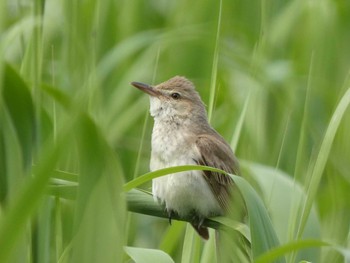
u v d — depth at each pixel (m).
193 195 10.48
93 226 6.55
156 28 15.60
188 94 11.89
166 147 11.24
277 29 14.70
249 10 15.41
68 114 6.96
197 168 7.91
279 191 9.98
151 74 14.64
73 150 8.80
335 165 12.78
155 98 11.87
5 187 7.30
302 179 12.38
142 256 7.55
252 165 10.99
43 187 5.67
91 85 10.61
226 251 8.98
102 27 14.43
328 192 12.91
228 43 15.08
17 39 13.30
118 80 14.02
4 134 7.35
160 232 12.98
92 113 10.63
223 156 11.03
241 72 14.14
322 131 13.62
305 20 14.90
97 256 6.56
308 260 9.42
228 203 10.67
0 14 9.66
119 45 13.36
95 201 6.50
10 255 5.91
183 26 14.86
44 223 8.03
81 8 12.02
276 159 12.77
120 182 6.43
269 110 13.38
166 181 10.48
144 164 13.61
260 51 12.19
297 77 14.02
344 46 15.20
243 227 8.96
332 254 10.40
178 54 14.60
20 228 5.67
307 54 14.61
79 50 11.48
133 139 13.72
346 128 12.80
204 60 14.43
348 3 15.44
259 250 7.66
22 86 7.30
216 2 15.49
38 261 8.01
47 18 13.25
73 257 6.62
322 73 14.46
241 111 11.89
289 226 9.20
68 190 7.82
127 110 13.47
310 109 13.84
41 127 8.43
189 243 9.91
